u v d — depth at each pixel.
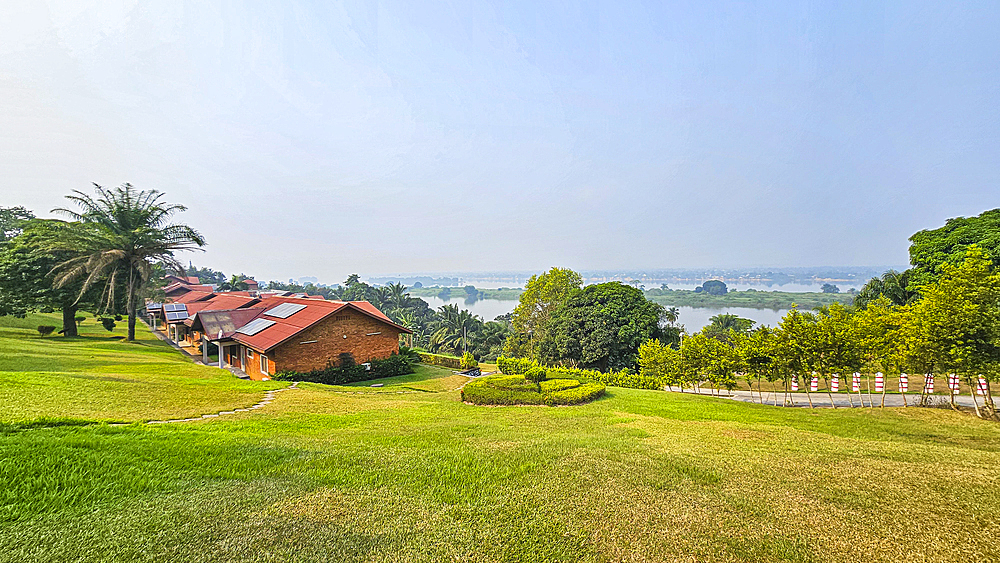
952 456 7.87
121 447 6.36
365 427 9.62
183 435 7.57
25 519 4.11
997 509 5.11
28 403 8.97
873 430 11.37
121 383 12.41
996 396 19.69
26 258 25.31
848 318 17.91
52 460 5.46
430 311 94.25
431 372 27.33
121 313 30.52
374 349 25.70
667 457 7.34
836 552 4.15
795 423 12.33
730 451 7.92
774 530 4.58
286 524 4.38
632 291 37.94
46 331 27.61
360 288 89.12
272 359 21.39
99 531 4.00
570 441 8.53
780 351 16.95
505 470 6.38
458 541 4.22
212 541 3.97
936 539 4.38
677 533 4.49
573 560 3.98
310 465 6.30
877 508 5.14
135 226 28.61
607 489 5.69
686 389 24.94
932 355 13.68
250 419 9.80
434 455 7.11
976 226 25.69
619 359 36.16
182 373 17.61
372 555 3.91
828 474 6.46
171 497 4.85
